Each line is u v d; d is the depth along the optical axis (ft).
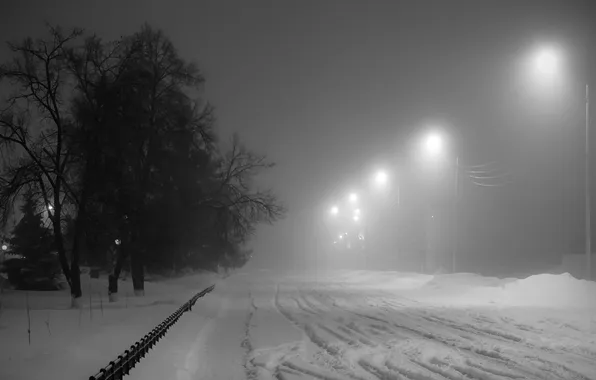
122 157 96.48
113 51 96.78
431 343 55.83
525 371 41.45
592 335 58.65
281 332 69.00
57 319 62.75
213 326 76.07
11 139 85.76
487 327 65.98
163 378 38.29
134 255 99.96
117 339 46.42
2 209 88.17
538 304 90.38
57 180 90.12
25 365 33.24
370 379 41.01
